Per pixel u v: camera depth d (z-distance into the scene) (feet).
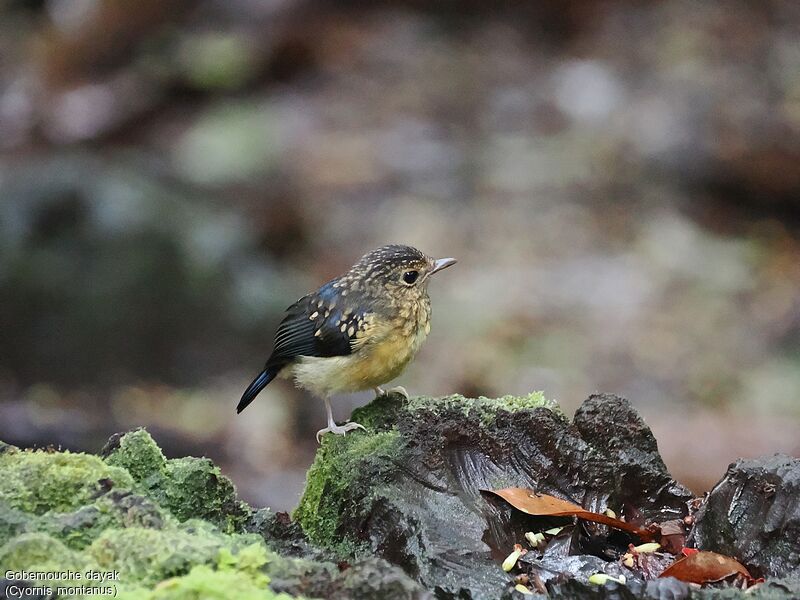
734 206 64.49
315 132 71.20
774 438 42.09
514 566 17.04
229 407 46.83
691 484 39.50
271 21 82.64
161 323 49.01
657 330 52.13
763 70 75.20
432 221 61.36
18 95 77.10
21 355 47.57
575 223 61.16
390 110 73.87
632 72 76.18
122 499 14.83
